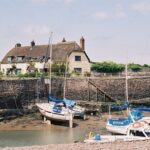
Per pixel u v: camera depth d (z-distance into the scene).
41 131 45.06
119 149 23.30
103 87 66.12
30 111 53.09
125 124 39.75
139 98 70.88
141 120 38.38
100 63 87.31
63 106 51.19
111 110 59.34
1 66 85.25
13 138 40.34
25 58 82.38
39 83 58.16
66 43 80.88
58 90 60.69
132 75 77.25
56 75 66.62
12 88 55.62
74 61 78.81
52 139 39.72
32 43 84.69
